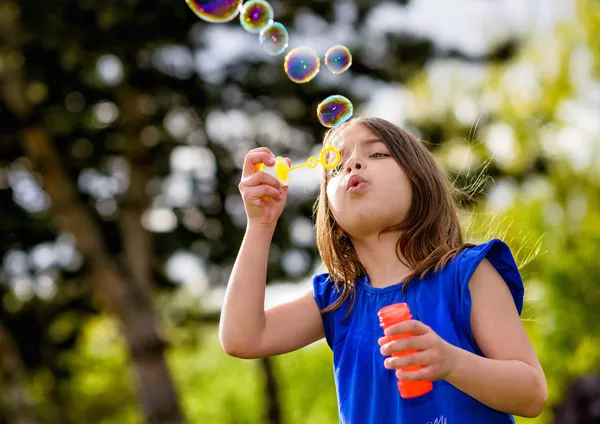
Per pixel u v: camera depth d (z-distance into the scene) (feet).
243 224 24.44
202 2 6.98
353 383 5.02
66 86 19.89
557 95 28.53
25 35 17.83
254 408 39.96
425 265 5.01
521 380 4.46
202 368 46.24
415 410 4.73
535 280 29.45
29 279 25.12
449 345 4.26
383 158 5.21
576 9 29.40
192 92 22.00
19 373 23.00
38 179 22.27
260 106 22.89
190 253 25.16
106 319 36.45
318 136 23.03
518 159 26.45
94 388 46.83
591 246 29.27
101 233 24.23
